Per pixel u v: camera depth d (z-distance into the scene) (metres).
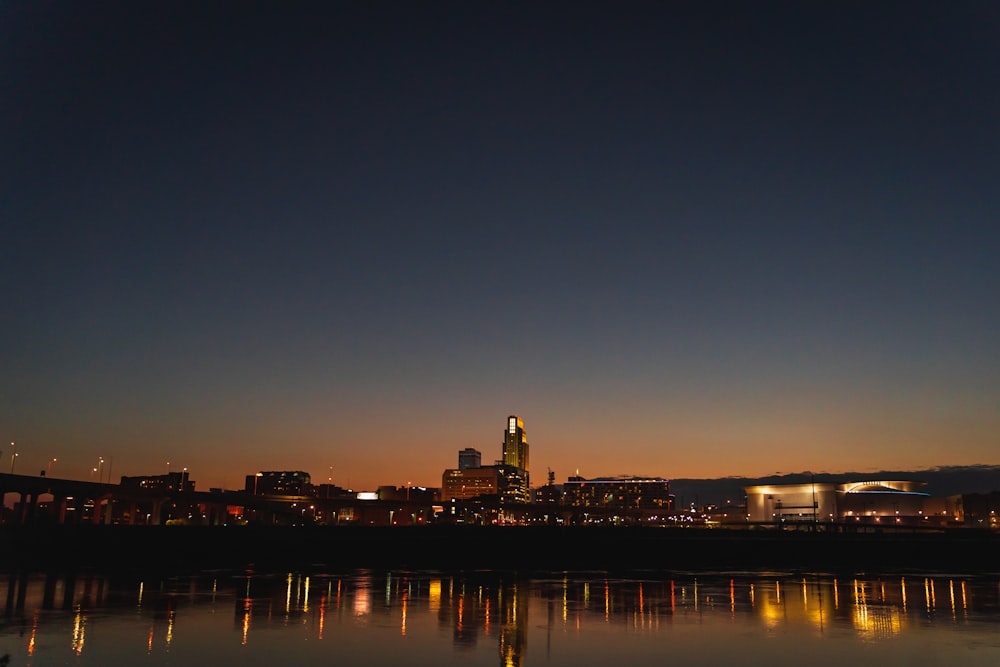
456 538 163.38
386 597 78.50
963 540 153.62
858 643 53.16
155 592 82.50
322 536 163.50
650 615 66.38
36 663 44.59
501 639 53.41
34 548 152.75
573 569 126.69
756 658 47.91
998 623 62.56
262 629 56.56
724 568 131.12
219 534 160.75
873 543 154.88
